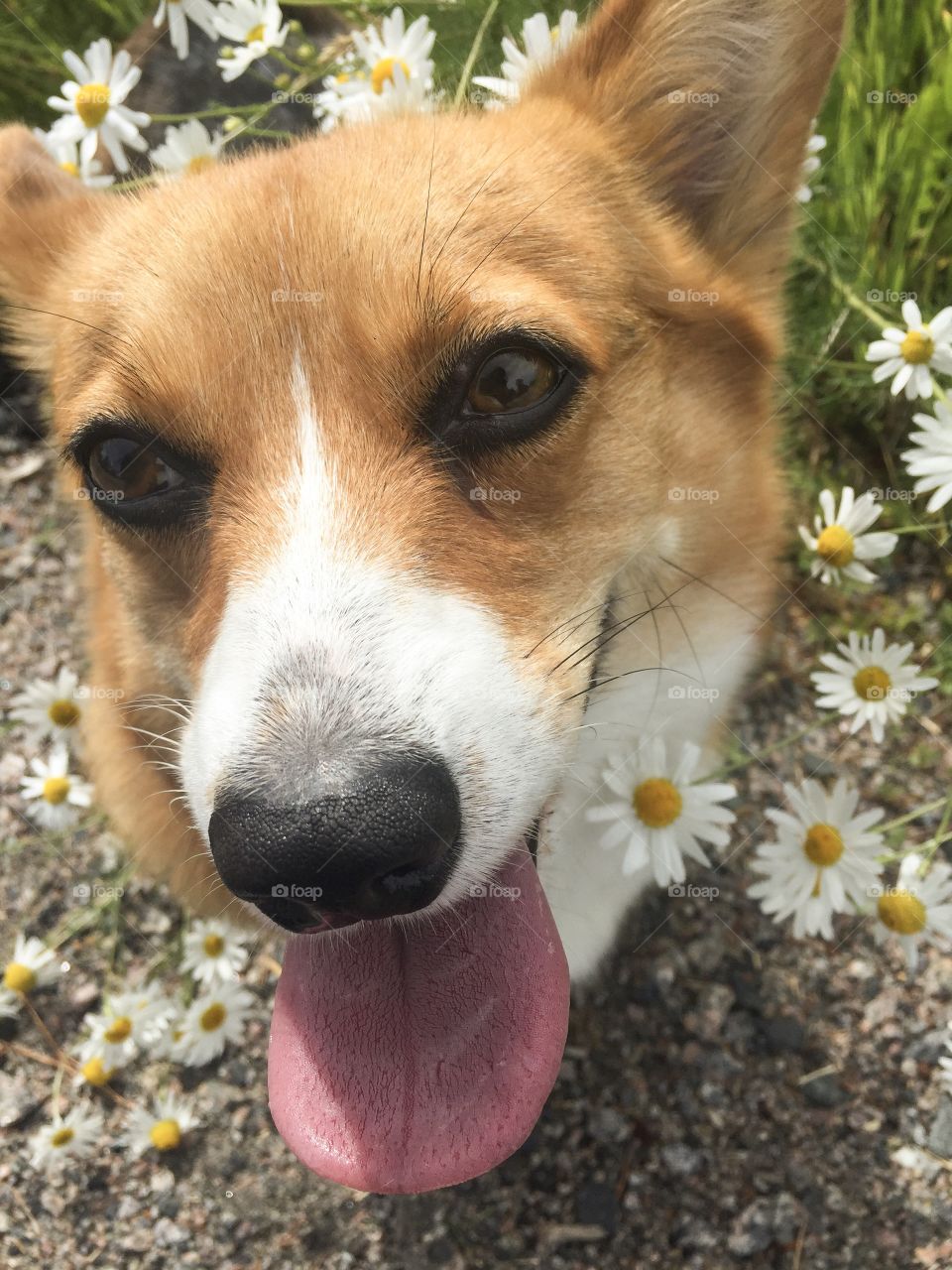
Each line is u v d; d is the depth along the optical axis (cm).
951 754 28
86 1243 24
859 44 31
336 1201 24
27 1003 28
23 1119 26
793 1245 22
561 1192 23
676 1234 23
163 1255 24
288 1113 17
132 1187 25
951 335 21
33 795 27
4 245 22
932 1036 24
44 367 22
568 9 25
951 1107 23
